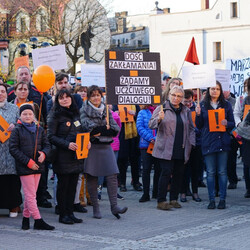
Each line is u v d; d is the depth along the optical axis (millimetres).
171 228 8375
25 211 8328
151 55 9609
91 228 8430
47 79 8422
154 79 9602
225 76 12914
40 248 7184
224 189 10109
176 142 9867
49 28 45812
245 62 15438
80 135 8516
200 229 8266
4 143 9078
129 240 7582
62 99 8594
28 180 8211
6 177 9305
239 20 51281
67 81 10062
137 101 9461
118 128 9133
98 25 47688
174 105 9953
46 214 9602
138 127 10844
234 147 12352
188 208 10125
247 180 11289
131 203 10711
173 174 10133
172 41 54438
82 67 12125
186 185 10992
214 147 9961
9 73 41062
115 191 9188
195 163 10844
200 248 7078
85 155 8633
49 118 8633
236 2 51344
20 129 8227
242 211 9797
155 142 10023
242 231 8109
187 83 10359
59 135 8617
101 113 9086
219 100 10242
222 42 52031
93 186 9242
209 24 52562
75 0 49219
